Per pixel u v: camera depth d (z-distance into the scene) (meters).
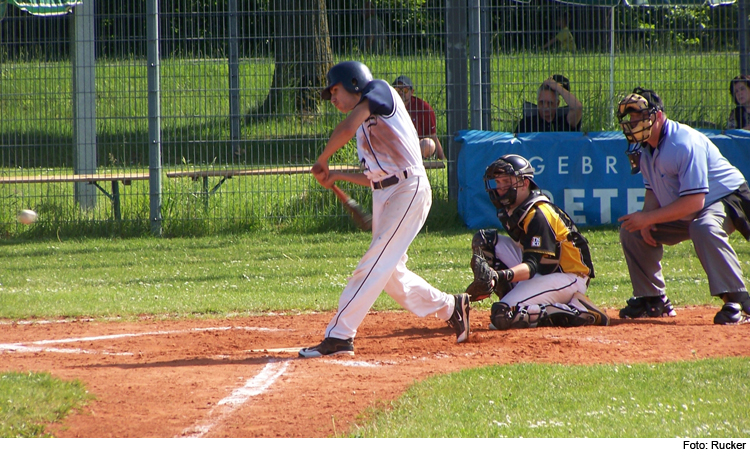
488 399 11.70
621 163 32.59
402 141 14.29
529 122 34.06
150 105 33.03
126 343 16.94
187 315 20.25
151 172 33.44
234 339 17.34
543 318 17.45
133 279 24.91
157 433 10.70
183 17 33.44
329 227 33.59
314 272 25.62
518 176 16.89
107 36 35.19
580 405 11.36
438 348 15.51
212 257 28.61
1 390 11.87
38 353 15.90
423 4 33.69
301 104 34.09
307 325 18.86
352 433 10.41
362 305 14.88
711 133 33.00
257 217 33.84
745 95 33.38
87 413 11.48
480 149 32.28
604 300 20.91
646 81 34.34
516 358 14.46
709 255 17.34
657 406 11.27
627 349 14.96
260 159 34.72
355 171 33.06
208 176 33.94
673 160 17.19
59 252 30.02
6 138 35.16
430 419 10.88
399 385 12.62
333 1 35.03
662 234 18.30
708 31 33.72
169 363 14.74
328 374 13.41
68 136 35.81
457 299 15.91
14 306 20.80
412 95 33.25
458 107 33.59
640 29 33.97
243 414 11.38
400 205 14.42
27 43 34.62
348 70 14.24
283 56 33.81
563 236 17.47
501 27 34.47
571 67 34.22
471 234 31.72
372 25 33.25
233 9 34.59
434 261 26.55
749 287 21.36
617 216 32.72
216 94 34.34
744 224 18.02
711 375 12.77
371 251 14.66
